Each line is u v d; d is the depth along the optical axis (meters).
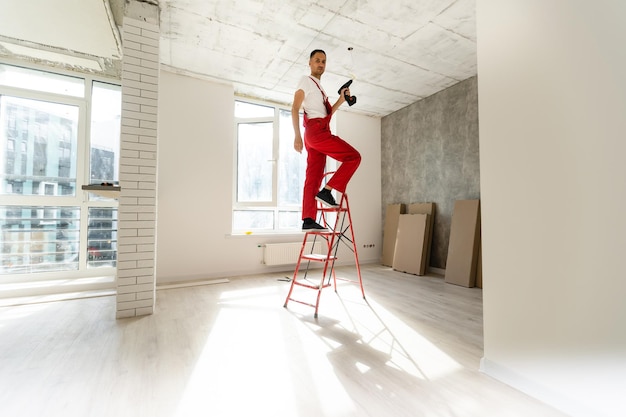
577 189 1.29
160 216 4.01
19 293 3.24
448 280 4.15
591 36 1.24
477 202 4.08
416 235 4.86
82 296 3.22
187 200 4.18
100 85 4.08
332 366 1.78
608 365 1.18
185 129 4.21
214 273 4.33
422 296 3.42
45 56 3.54
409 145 5.39
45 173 3.73
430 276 4.57
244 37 3.40
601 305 1.20
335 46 3.58
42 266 3.66
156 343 2.08
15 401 1.40
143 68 2.72
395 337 2.24
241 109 5.07
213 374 1.67
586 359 1.25
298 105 2.31
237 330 2.34
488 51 1.71
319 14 3.02
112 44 3.28
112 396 1.45
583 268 1.26
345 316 2.70
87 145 3.92
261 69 4.12
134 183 2.66
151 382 1.58
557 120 1.36
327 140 2.22
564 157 1.33
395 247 5.22
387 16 3.04
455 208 4.33
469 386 1.57
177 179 4.13
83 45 3.31
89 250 3.89
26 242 3.59
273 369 1.74
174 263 4.07
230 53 3.73
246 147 4.90
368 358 1.89
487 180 1.70
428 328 2.43
